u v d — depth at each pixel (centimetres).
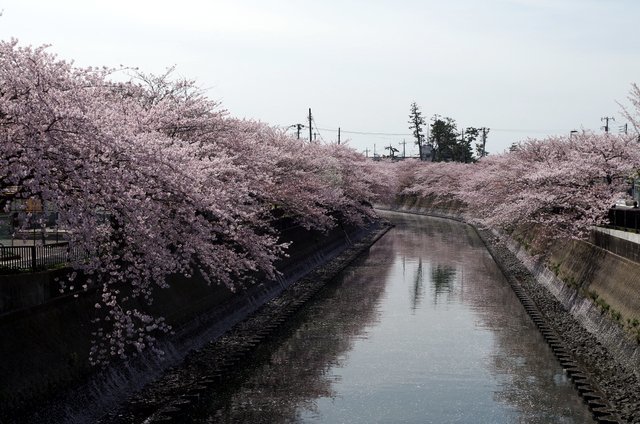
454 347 2152
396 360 1995
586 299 2411
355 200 5266
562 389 1722
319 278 3491
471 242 5384
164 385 1639
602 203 2528
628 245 2067
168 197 1445
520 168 3700
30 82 1172
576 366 1853
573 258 2850
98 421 1387
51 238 2269
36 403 1259
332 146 5794
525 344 2188
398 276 3644
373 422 1491
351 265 4106
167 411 1439
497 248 4759
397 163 10844
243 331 2284
